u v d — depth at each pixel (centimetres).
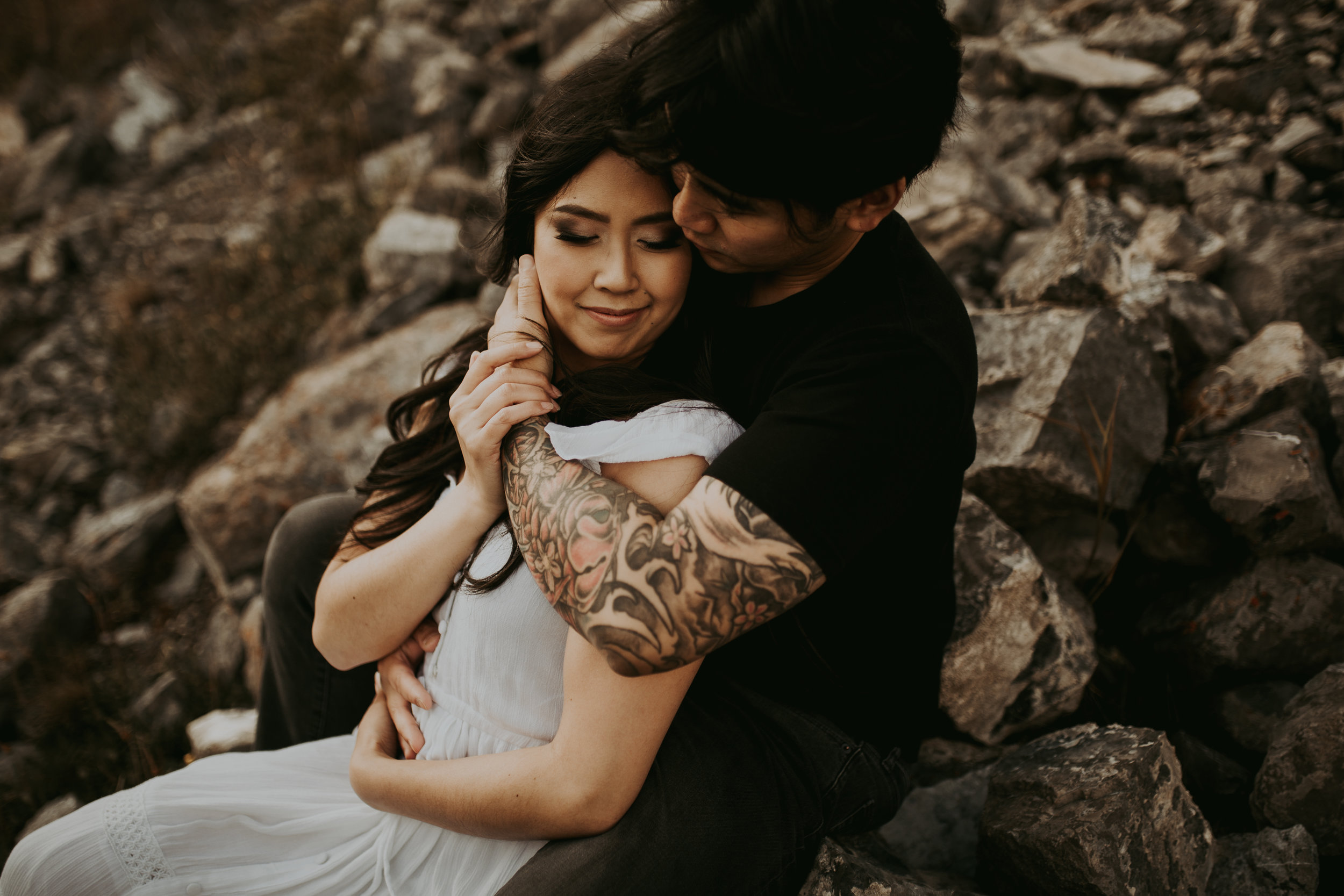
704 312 126
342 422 277
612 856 112
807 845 129
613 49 116
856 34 89
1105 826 130
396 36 450
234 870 126
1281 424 177
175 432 325
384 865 124
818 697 133
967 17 315
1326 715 141
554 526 107
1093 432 180
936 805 162
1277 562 171
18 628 263
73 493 323
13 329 399
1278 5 271
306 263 372
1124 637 190
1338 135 240
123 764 231
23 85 551
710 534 100
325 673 165
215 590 283
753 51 89
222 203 445
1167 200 249
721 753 122
